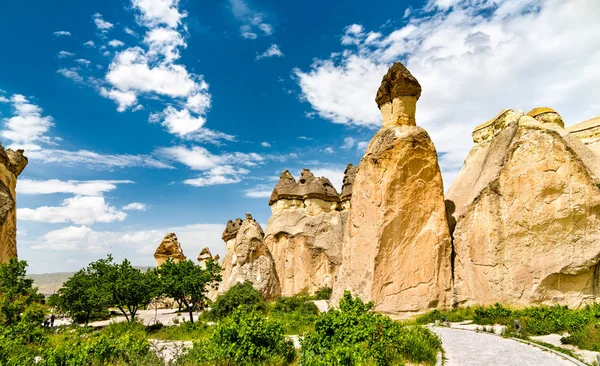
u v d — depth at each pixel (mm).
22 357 14875
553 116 27516
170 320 33938
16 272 27172
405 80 27625
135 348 14219
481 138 30375
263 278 44031
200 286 31156
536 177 23250
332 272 47875
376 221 25688
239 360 12477
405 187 25766
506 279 22844
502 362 11789
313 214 52156
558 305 20219
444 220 25578
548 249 22250
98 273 32125
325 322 13320
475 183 27375
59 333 23953
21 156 42000
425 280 24500
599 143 29453
